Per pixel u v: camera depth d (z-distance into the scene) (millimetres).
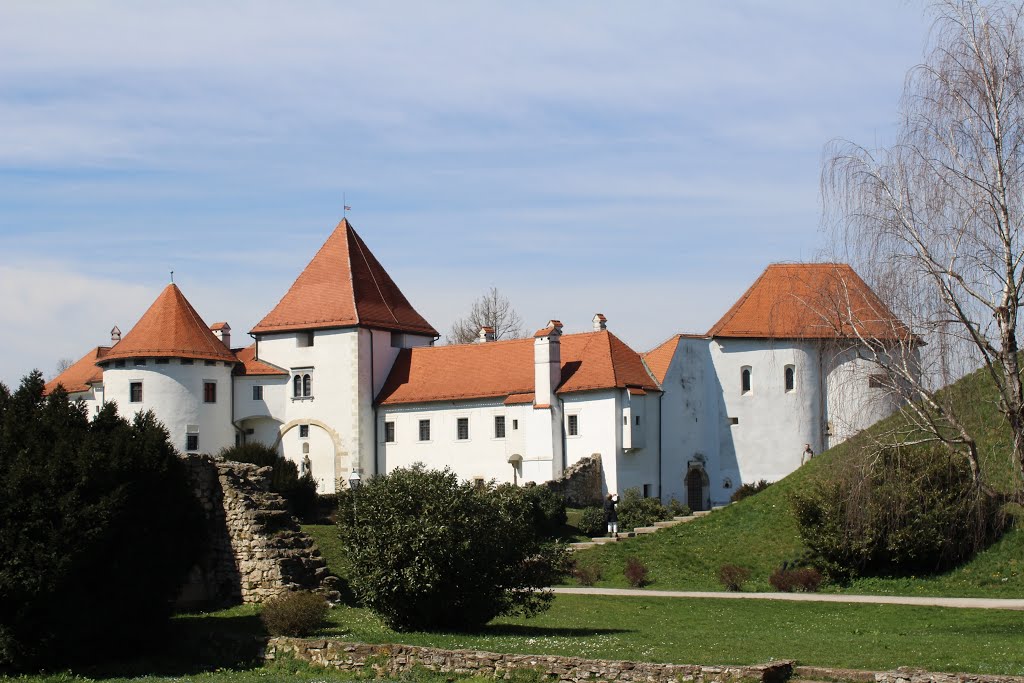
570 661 25453
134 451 30953
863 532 41312
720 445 76750
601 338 75875
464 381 79938
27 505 29000
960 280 29062
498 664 26234
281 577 34750
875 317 30703
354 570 31062
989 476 35656
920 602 37000
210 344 83312
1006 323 29016
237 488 36344
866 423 35312
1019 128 28781
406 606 30766
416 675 26938
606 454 71625
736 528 50094
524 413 75188
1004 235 28734
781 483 54062
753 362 76625
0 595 28422
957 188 29094
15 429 30641
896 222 29656
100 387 88000
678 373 76250
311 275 87312
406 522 30656
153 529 31094
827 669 24500
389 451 82000
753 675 23812
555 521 59156
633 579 45688
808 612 35812
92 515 29281
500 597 31906
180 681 27531
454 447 78812
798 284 34531
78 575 29234
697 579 45906
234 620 32844
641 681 24625
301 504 57719
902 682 23531
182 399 80875
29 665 29109
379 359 84000
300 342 84500
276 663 29156
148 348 80812
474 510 31312
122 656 30406
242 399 84562
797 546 46375
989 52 29125
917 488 40906
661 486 74375
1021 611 34031
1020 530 41469
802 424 75188
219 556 36031
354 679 27094
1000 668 24219
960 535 41188
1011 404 29438
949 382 29875
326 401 83125
